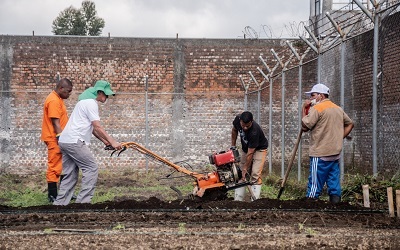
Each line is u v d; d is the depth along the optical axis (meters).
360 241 6.21
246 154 11.16
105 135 10.55
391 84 10.14
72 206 9.20
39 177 19.41
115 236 6.48
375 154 10.00
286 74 20.52
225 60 21.59
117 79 21.27
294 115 20.16
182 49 21.52
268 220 7.89
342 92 11.14
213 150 21.50
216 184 10.03
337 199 9.60
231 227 7.27
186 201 9.71
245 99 21.11
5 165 20.80
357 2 10.10
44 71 21.05
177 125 21.45
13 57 20.95
